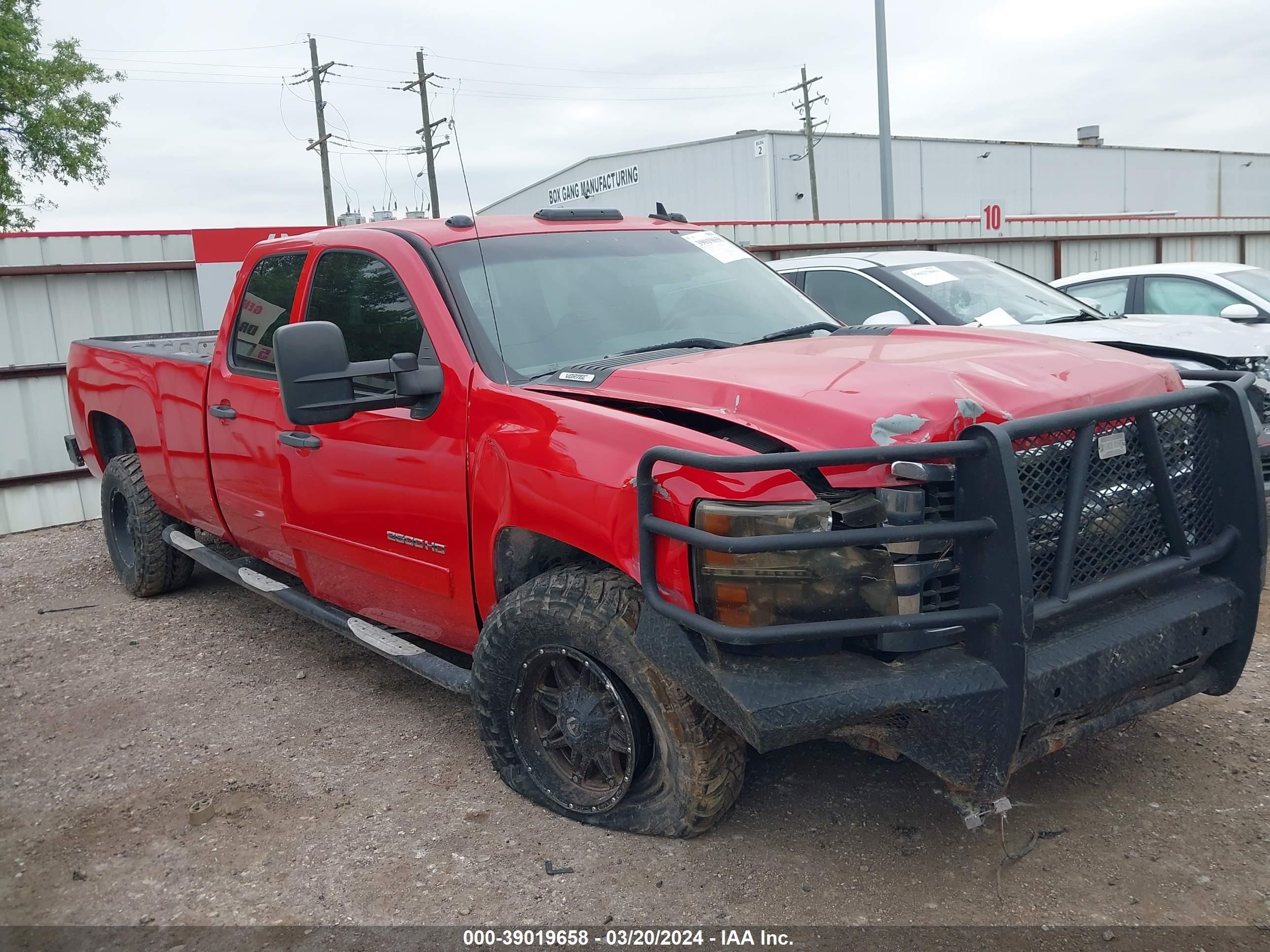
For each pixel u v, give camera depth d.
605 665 3.07
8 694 4.88
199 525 5.51
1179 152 65.25
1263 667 4.34
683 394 3.04
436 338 3.59
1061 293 7.67
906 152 53.78
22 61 27.22
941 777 2.67
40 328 9.63
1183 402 2.96
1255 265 23.28
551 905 2.91
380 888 3.05
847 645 2.73
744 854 3.09
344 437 3.96
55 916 3.02
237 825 3.49
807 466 2.49
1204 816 3.19
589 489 2.97
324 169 39.59
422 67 22.00
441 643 3.98
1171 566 2.96
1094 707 2.80
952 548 2.68
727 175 51.25
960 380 2.84
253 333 4.67
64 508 9.48
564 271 3.93
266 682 4.83
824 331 4.07
